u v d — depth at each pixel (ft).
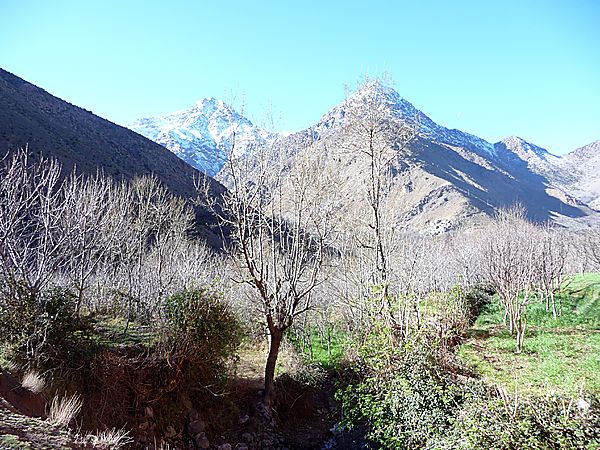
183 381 42.55
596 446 21.33
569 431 22.48
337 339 74.18
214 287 48.08
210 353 44.29
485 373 44.88
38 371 31.17
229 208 49.78
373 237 65.10
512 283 63.26
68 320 35.24
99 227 48.49
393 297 49.03
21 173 43.32
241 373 54.44
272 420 46.42
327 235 50.83
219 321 45.78
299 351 66.59
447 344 48.29
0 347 31.58
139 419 37.14
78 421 31.19
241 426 44.91
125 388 37.35
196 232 113.70
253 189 48.03
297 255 49.49
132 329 50.62
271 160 50.67
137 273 67.82
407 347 35.53
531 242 73.05
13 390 26.99
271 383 47.80
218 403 45.21
